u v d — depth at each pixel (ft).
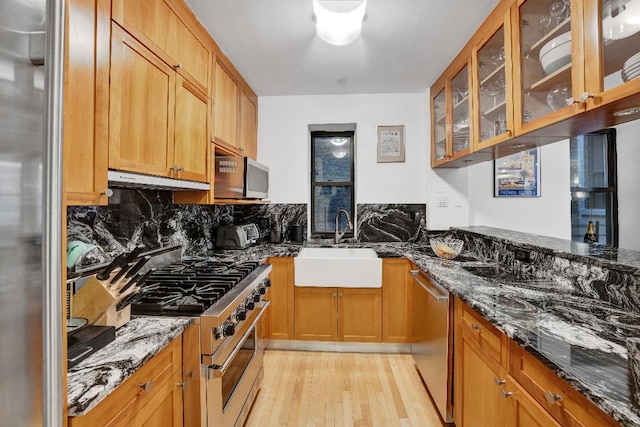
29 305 1.77
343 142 11.39
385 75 8.95
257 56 7.70
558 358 2.74
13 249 1.70
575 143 10.34
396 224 10.45
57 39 1.84
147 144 4.37
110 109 3.61
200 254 8.17
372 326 8.70
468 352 4.93
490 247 7.44
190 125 5.69
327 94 10.53
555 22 4.49
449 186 9.96
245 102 9.22
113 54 3.66
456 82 8.02
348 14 5.65
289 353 8.75
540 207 9.63
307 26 6.43
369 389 7.01
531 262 5.95
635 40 3.38
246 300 5.39
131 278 3.92
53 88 1.82
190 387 3.97
